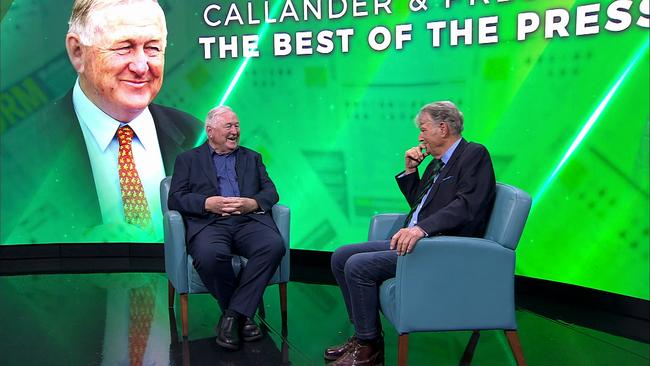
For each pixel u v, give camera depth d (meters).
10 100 4.21
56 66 4.15
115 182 4.27
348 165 3.82
